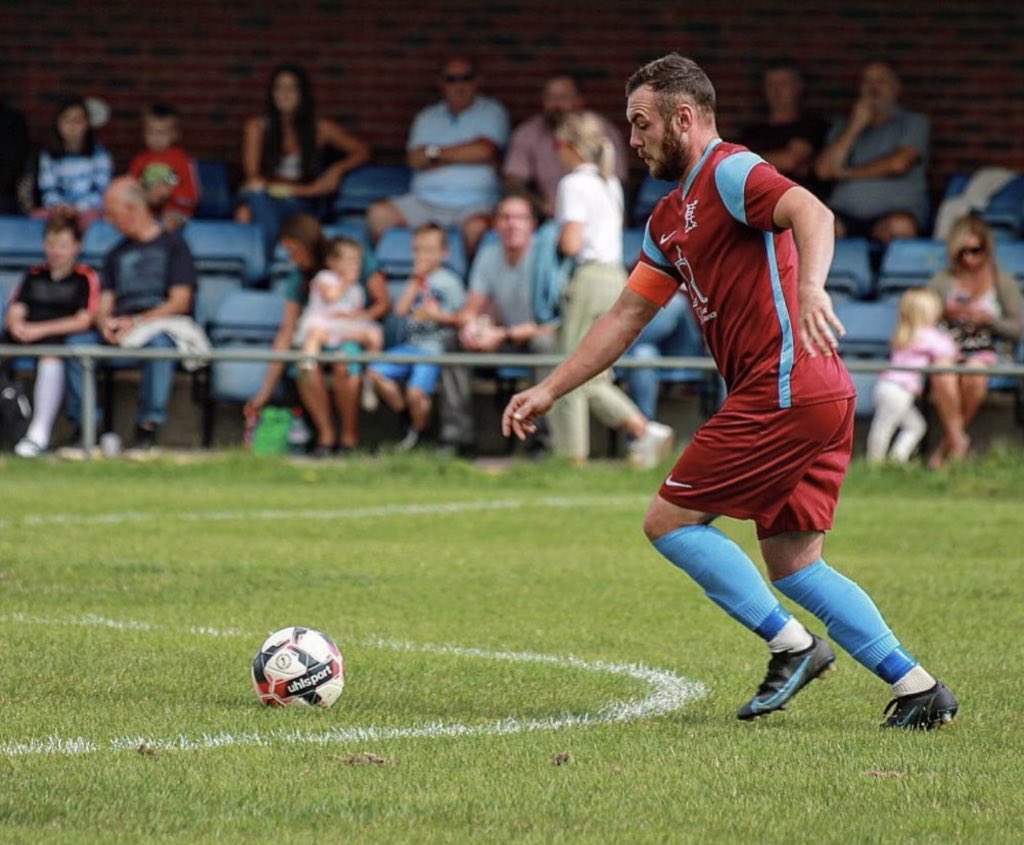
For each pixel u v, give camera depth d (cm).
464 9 6050
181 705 1953
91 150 5756
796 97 5681
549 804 1519
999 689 2117
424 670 2203
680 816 1485
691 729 1856
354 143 5897
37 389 5059
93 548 3325
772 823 1465
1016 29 5897
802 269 1709
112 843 1384
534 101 6050
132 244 5241
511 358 4803
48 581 2925
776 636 1892
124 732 1800
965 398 4884
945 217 5531
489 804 1517
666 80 1838
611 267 4759
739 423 1836
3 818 1455
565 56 6028
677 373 4975
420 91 6078
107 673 2128
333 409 5269
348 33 6078
